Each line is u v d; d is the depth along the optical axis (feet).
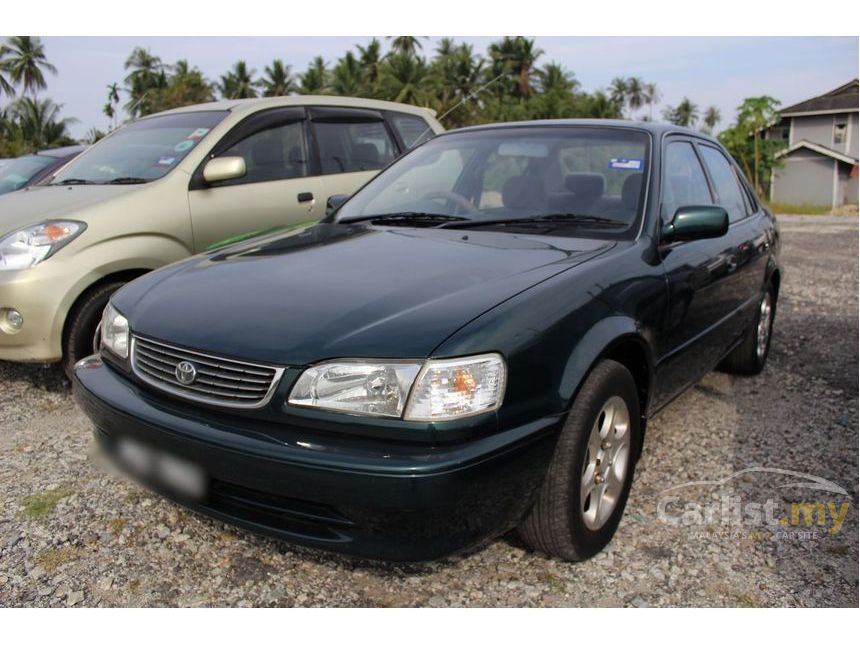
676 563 8.34
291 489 6.51
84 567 7.98
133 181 14.74
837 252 38.75
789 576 8.13
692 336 10.55
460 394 6.49
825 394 14.30
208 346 7.15
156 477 7.48
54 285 12.39
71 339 12.82
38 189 15.48
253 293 7.92
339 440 6.56
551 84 200.85
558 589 7.83
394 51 194.29
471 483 6.39
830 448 11.59
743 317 13.35
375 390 6.50
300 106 17.63
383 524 6.38
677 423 12.64
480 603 7.57
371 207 11.53
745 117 113.50
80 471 10.24
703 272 10.68
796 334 19.26
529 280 7.80
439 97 162.91
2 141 153.89
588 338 7.68
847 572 8.22
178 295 8.23
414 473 6.20
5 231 13.20
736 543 8.77
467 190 11.01
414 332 6.73
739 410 13.34
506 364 6.79
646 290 8.87
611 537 8.60
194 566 8.07
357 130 19.01
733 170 14.97
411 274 8.08
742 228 13.50
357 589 7.75
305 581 7.86
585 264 8.44
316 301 7.50
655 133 11.16
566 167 10.77
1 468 10.29
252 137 16.25
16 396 13.26
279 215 16.37
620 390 8.26
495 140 11.80
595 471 8.15
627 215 9.84
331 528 6.66
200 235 14.70
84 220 12.98
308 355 6.72
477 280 7.79
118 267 13.16
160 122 16.93
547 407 7.11
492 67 191.11
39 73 193.26
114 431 7.77
